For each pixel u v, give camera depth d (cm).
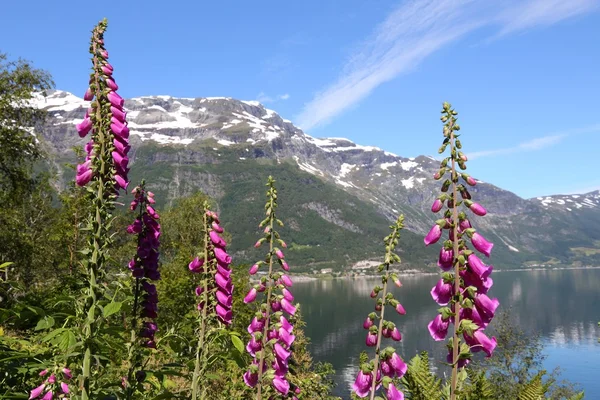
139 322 412
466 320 243
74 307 323
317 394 710
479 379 303
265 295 381
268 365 373
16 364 350
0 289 374
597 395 5169
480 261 250
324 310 12719
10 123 2262
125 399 341
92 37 354
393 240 321
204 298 364
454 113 264
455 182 262
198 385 357
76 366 322
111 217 332
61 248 1686
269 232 382
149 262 445
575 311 12656
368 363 318
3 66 2277
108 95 348
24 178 2338
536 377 329
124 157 343
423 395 339
